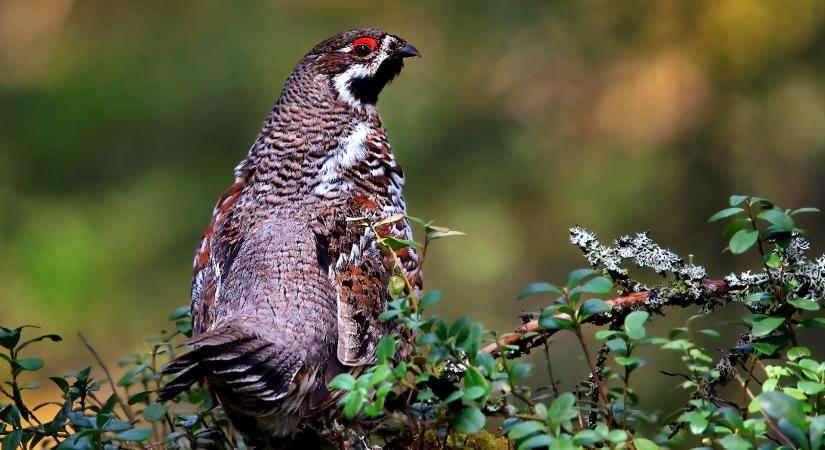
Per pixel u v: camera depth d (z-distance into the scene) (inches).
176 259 566.3
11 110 605.3
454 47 573.9
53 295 553.9
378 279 227.1
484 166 556.7
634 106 543.5
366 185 250.7
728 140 536.7
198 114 585.3
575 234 211.6
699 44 540.4
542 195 550.6
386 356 162.9
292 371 203.2
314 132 257.3
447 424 172.2
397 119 567.2
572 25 561.6
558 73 558.3
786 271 197.5
